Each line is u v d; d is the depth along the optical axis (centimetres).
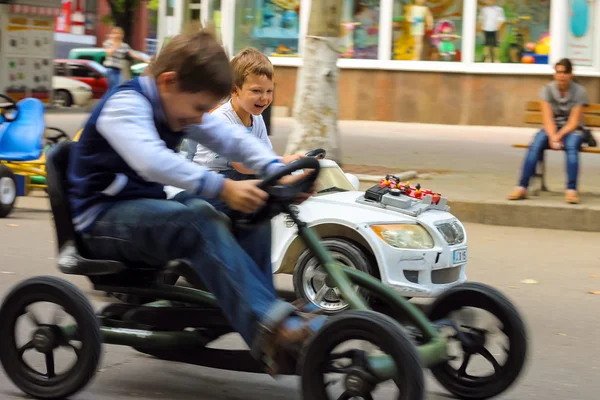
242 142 448
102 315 461
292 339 392
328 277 415
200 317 439
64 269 429
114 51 1830
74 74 2927
